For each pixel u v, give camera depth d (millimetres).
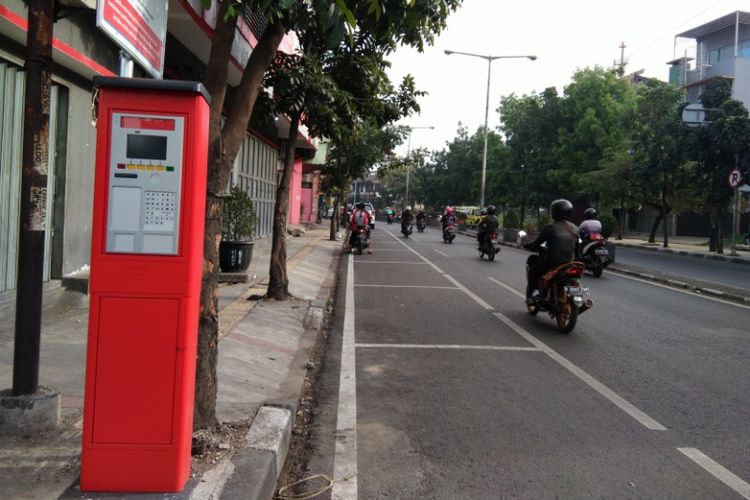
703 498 3770
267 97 9164
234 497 3252
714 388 6039
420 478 3994
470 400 5551
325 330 8484
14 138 6809
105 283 3047
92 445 3086
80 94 8055
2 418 3826
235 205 11289
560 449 4477
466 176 56000
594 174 31562
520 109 39156
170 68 10328
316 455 4371
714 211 26281
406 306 10430
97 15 4023
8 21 5801
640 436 4750
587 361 6984
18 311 3873
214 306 4027
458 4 6652
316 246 21969
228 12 3818
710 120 24438
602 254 15328
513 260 19266
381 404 5426
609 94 35344
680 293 13023
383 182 95750
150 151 3037
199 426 3975
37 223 3816
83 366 5414
